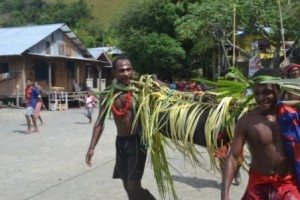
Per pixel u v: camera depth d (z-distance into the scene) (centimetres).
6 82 2769
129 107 472
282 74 360
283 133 313
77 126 1644
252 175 329
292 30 1897
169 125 442
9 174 785
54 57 2850
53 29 2920
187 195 620
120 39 3294
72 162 886
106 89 491
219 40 1995
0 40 2867
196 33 2136
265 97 316
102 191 657
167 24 3050
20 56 2727
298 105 339
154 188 665
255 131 317
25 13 7588
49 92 2672
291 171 321
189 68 3144
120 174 487
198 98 453
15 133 1430
